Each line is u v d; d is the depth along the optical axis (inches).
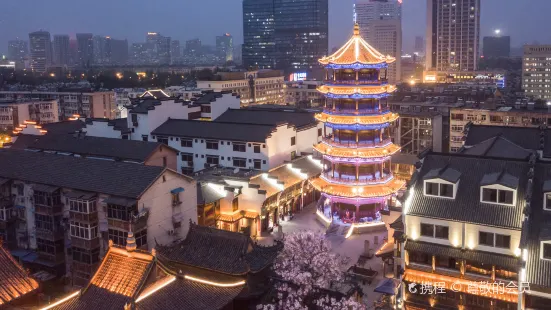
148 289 2085.4
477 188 2842.0
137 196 3221.0
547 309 2468.0
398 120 7411.4
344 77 4766.2
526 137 4301.2
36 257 3646.7
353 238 4498.0
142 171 3464.6
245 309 2699.3
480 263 2711.6
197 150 5634.8
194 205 3737.7
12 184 3752.5
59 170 3678.6
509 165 2906.0
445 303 2854.3
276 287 2753.4
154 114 5895.7
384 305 3075.8
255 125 5516.7
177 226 3555.6
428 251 2795.3
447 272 2797.7
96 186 3408.0
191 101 6678.2
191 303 2154.3
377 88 4680.1
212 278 2805.1
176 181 3555.6
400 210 3720.5
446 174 2876.5
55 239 3528.5
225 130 5565.9
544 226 2566.4
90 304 2111.2
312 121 6190.9
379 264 3853.3
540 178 2790.4
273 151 5324.8
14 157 3969.0
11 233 3767.2
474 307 2758.4
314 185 5012.3
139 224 3257.9
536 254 2501.2
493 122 7130.9
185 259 2891.2
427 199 2883.9
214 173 4815.5
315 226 4813.0
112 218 3299.7
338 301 2706.7
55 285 3548.2
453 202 2824.8
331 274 2967.5
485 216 2704.2
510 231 2635.3
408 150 7421.3
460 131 7381.9
